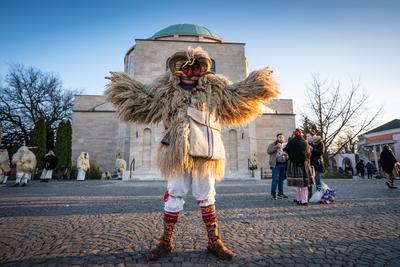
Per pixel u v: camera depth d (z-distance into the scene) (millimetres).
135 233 3912
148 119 3271
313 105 26250
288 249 3172
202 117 3008
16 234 3887
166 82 3250
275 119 31984
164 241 2945
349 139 26828
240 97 3207
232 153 25578
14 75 34906
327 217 5047
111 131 31203
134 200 7762
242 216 5141
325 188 7098
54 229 4176
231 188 12078
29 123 35156
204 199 2984
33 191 10844
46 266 2674
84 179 22391
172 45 27797
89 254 3012
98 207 6406
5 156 14562
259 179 22094
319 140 7441
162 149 2979
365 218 4914
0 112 34000
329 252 3072
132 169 23781
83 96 32906
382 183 15781
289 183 6684
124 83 3178
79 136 30719
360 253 3033
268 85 3193
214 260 2812
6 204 6965
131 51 33656
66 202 7348
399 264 2715
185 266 2660
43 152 25562
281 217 5051
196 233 3875
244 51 28516
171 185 2980
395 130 44719
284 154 7965
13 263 2758
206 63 3217
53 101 37250
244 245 3316
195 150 2830
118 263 2740
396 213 5352
